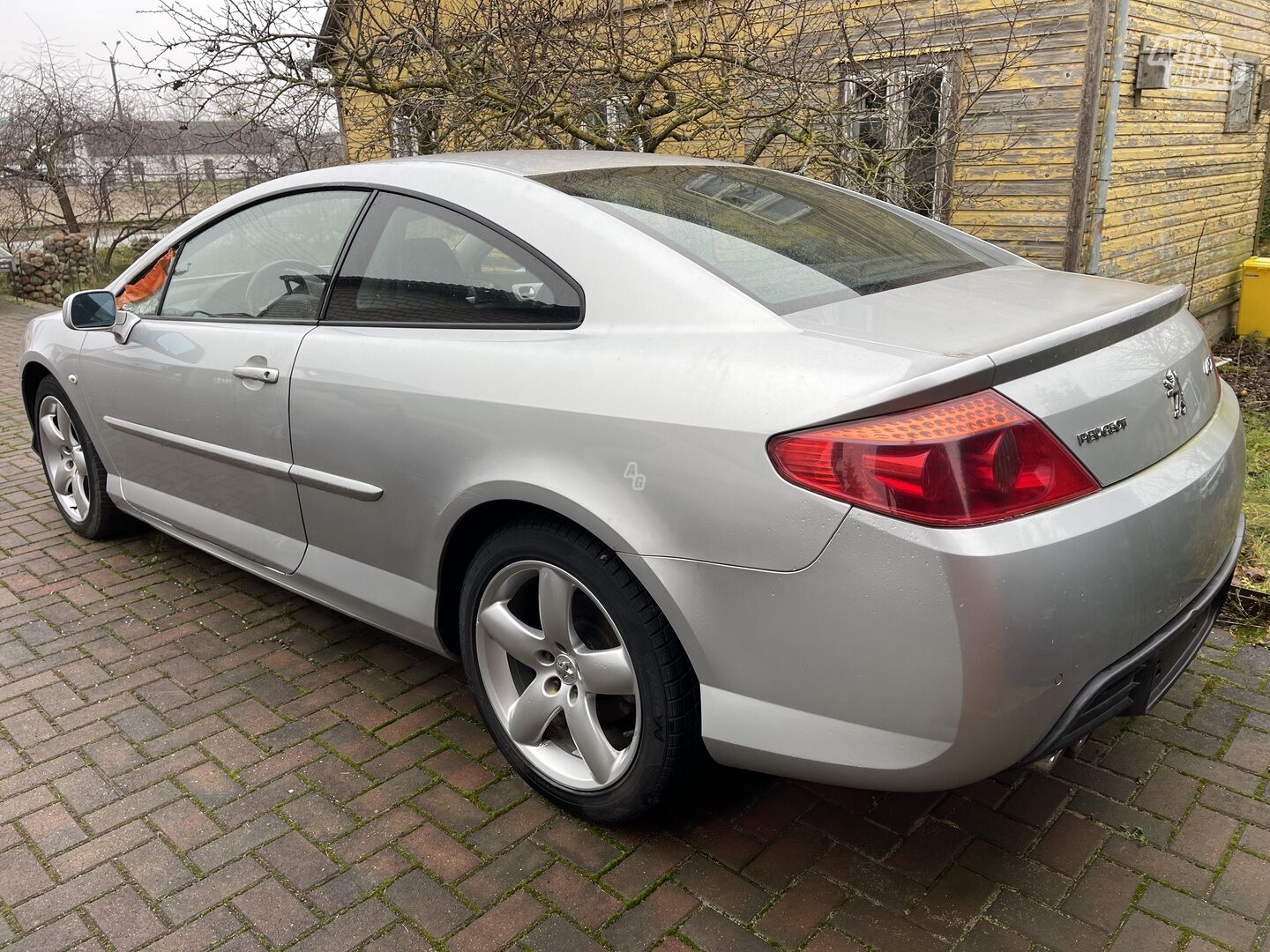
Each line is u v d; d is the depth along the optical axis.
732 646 1.91
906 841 2.28
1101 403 1.83
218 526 3.30
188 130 6.50
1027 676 1.69
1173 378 2.04
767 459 1.78
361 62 5.61
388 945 2.02
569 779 2.38
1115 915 2.03
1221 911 2.03
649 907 2.10
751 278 2.12
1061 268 7.06
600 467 2.03
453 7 5.77
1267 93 9.53
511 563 2.32
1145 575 1.83
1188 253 8.89
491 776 2.59
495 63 5.53
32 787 2.57
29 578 3.90
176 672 3.15
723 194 2.60
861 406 1.69
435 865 2.25
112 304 3.47
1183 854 2.20
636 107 5.73
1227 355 8.62
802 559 1.76
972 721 1.70
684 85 5.77
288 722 2.85
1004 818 2.34
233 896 2.17
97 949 2.03
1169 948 1.95
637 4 5.78
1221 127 8.88
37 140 13.31
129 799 2.51
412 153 6.23
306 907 2.13
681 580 1.94
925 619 1.67
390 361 2.50
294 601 3.65
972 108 7.07
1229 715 2.71
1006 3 6.74
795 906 2.09
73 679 3.12
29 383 4.30
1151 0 7.13
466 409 2.29
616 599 2.09
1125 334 1.98
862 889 2.13
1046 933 1.99
